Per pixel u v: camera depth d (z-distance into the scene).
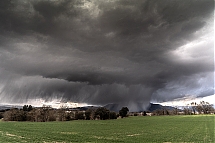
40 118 122.38
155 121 97.06
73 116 139.25
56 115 132.12
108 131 56.44
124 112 168.12
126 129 62.25
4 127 63.47
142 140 38.72
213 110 181.25
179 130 56.44
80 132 53.06
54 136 43.22
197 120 93.00
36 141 35.81
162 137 42.81
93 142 35.91
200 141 37.47
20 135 43.97
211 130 55.16
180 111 198.38
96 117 143.62
